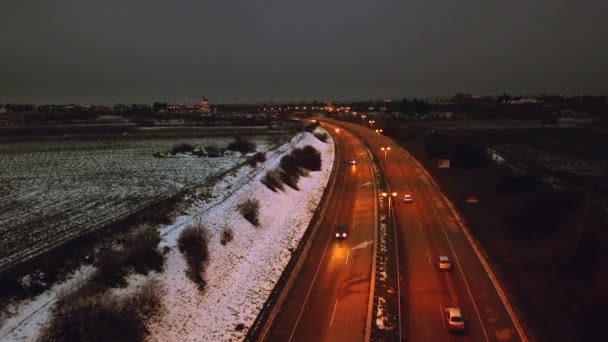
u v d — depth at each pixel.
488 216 52.56
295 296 34.56
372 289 35.28
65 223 42.16
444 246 43.94
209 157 85.62
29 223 42.25
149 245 32.78
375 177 76.56
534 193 55.69
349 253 43.09
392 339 28.31
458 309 29.81
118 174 68.06
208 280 34.12
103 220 42.91
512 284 35.25
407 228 49.78
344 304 33.03
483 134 119.56
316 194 66.94
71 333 23.09
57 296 25.34
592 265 35.09
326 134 139.62
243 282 35.94
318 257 42.38
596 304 30.80
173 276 32.06
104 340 23.55
